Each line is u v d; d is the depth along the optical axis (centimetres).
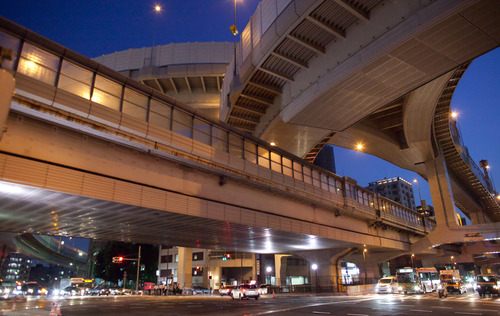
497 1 2195
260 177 2627
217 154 2280
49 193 1551
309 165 3375
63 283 8219
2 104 744
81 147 1645
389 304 2414
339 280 5191
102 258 8969
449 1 2325
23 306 2712
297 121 4050
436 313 1711
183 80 6919
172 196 2014
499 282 3859
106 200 1694
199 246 4116
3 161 1375
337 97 3459
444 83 4203
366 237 4572
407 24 2575
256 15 3872
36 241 6956
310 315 1705
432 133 5959
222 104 5262
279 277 6994
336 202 3706
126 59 7025
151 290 6247
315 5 2845
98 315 1786
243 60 4144
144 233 2822
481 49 2702
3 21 1402
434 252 7525
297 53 3528
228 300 3494
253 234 3098
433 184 6356
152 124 1884
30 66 1466
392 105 4984
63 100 1515
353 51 3038
